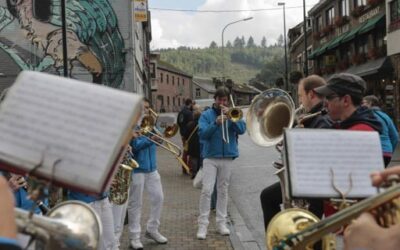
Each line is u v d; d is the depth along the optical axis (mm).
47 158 1822
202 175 7137
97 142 1828
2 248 1452
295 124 4441
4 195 1538
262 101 4660
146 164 6395
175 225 7719
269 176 12812
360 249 1862
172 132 8641
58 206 2271
